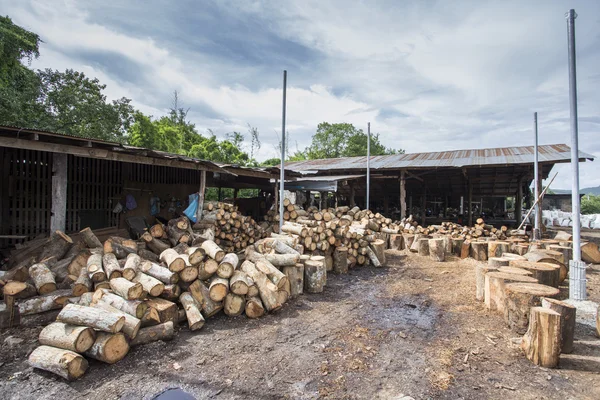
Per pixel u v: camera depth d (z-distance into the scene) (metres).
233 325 4.50
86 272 4.63
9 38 11.37
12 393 2.91
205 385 3.09
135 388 3.02
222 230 8.19
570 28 5.80
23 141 5.27
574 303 5.42
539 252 6.77
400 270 8.19
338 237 8.24
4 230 6.72
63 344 3.26
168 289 4.43
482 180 16.66
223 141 26.44
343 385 3.13
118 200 8.96
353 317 4.93
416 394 2.98
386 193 19.09
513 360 3.61
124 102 18.58
